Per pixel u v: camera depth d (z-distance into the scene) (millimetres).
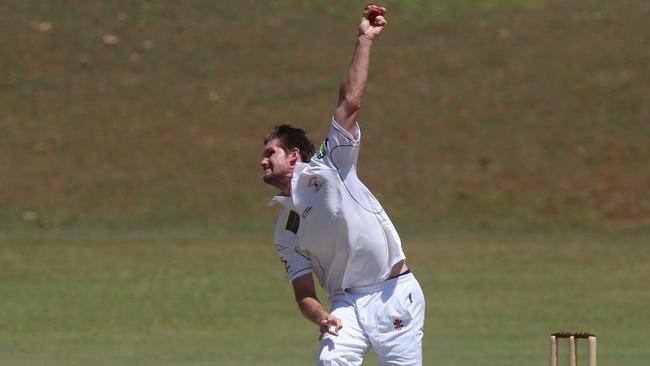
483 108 95375
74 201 84312
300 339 46500
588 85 97750
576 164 88312
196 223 80625
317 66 100875
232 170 88375
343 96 21781
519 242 75062
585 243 74625
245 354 42781
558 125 93188
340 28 106938
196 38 105812
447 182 86062
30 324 49719
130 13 109438
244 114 95125
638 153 89250
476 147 90625
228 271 64625
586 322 50531
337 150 21734
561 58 101500
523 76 99312
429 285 60375
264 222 80875
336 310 22453
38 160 90062
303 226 22172
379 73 100000
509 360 41031
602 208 82125
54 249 71875
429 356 41969
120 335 47344
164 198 84562
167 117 95750
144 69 101938
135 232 78688
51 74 101562
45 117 96062
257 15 109312
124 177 87688
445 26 107188
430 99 96625
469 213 81688
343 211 21844
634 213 81312
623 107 94875
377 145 90750
